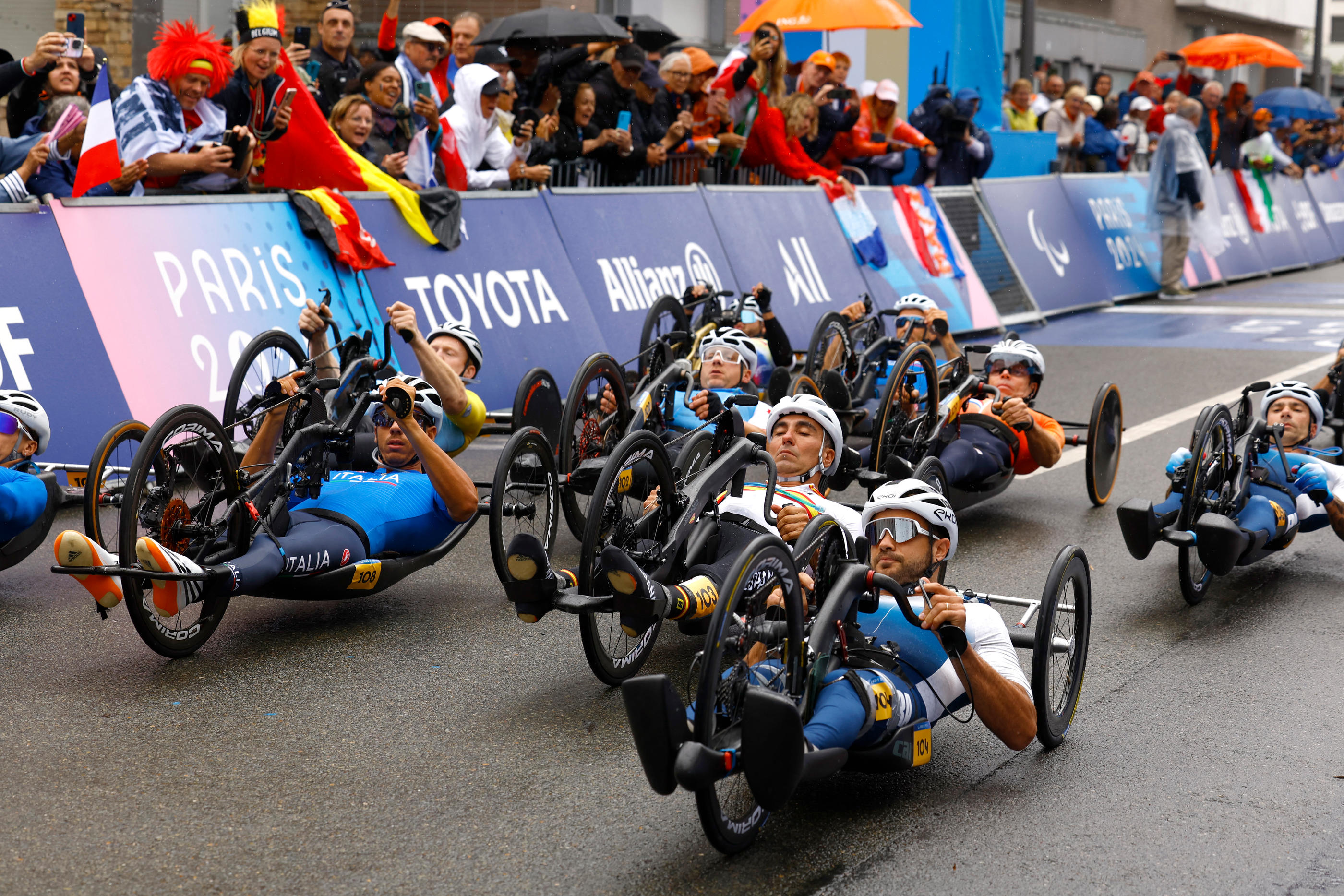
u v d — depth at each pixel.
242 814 3.36
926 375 6.79
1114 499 7.14
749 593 3.28
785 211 11.43
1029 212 14.91
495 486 4.66
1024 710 3.50
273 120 7.70
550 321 8.88
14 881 2.99
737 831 3.14
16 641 4.59
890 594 3.50
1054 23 25.97
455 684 4.33
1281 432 5.72
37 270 6.30
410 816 3.37
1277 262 19.94
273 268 7.40
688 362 6.27
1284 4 34.84
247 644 4.66
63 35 7.34
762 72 11.47
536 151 9.52
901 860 3.17
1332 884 3.08
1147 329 13.92
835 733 3.13
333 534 4.67
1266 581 5.69
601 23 10.02
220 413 6.85
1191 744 3.92
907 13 13.95
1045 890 3.04
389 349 5.71
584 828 3.33
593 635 4.22
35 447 5.04
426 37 8.71
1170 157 16.39
